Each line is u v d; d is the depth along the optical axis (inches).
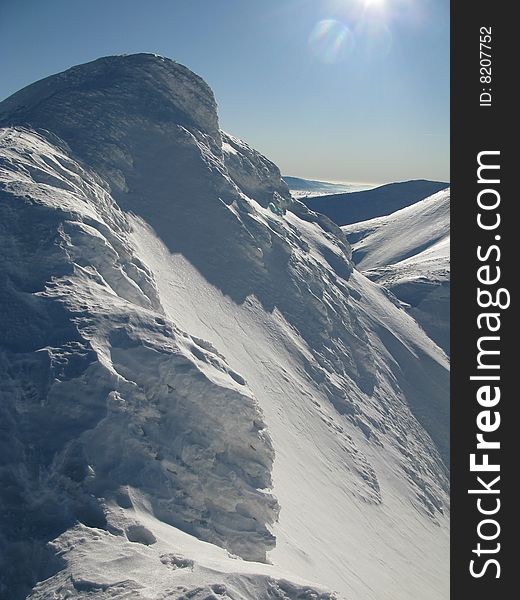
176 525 703.1
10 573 605.9
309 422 1926.7
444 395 3034.0
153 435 762.2
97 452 705.0
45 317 847.1
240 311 2193.7
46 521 649.0
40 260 977.5
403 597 1293.1
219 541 743.7
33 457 691.4
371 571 1294.3
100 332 826.8
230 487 785.6
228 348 1916.8
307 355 2321.6
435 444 2731.3
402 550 1615.4
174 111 2714.1
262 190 3304.6
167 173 2445.9
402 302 3934.5
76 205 1216.2
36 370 759.7
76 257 1020.5
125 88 2586.1
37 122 2144.4
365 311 3198.8
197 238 2313.0
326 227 3774.6
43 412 730.2
